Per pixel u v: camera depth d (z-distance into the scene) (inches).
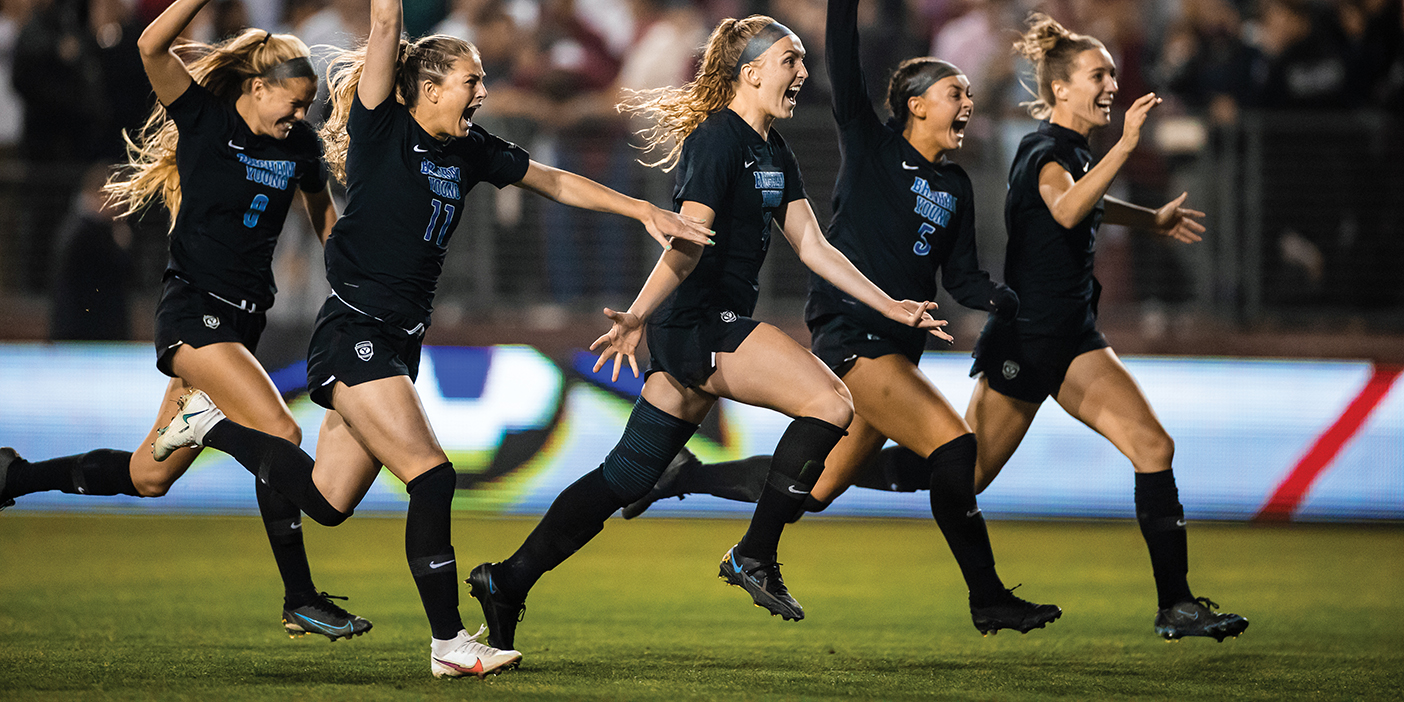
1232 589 996.6
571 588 976.9
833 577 1050.1
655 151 1480.1
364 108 602.5
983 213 1485.0
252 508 1365.7
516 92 1603.1
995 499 1375.5
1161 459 733.3
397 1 589.6
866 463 753.6
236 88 680.4
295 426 677.9
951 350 1443.2
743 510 1418.6
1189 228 811.4
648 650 717.9
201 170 676.1
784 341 639.8
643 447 649.0
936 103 710.5
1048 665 685.9
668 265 611.8
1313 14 1545.3
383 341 610.9
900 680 630.5
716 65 651.5
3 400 1380.4
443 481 603.8
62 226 1492.4
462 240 1472.7
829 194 1466.5
